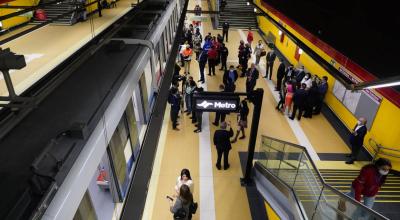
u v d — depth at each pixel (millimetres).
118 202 4707
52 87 3883
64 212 2301
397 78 3352
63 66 7129
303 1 10656
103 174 5059
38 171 2297
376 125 7719
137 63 5023
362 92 8273
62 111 3348
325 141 8711
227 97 4730
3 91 7898
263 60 14359
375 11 5953
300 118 9766
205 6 25500
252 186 6926
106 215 4559
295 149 5992
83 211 3531
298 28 11094
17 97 2322
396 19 5250
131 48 5621
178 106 8516
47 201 2168
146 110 6656
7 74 2246
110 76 4320
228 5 20531
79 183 2584
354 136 7406
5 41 3023
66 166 2543
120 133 4816
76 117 3223
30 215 2016
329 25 8320
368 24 6238
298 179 5848
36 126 3070
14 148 2729
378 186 4730
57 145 2771
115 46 5430
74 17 14867
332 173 7273
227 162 7379
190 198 4922
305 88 9273
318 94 9477
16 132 2969
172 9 11391
